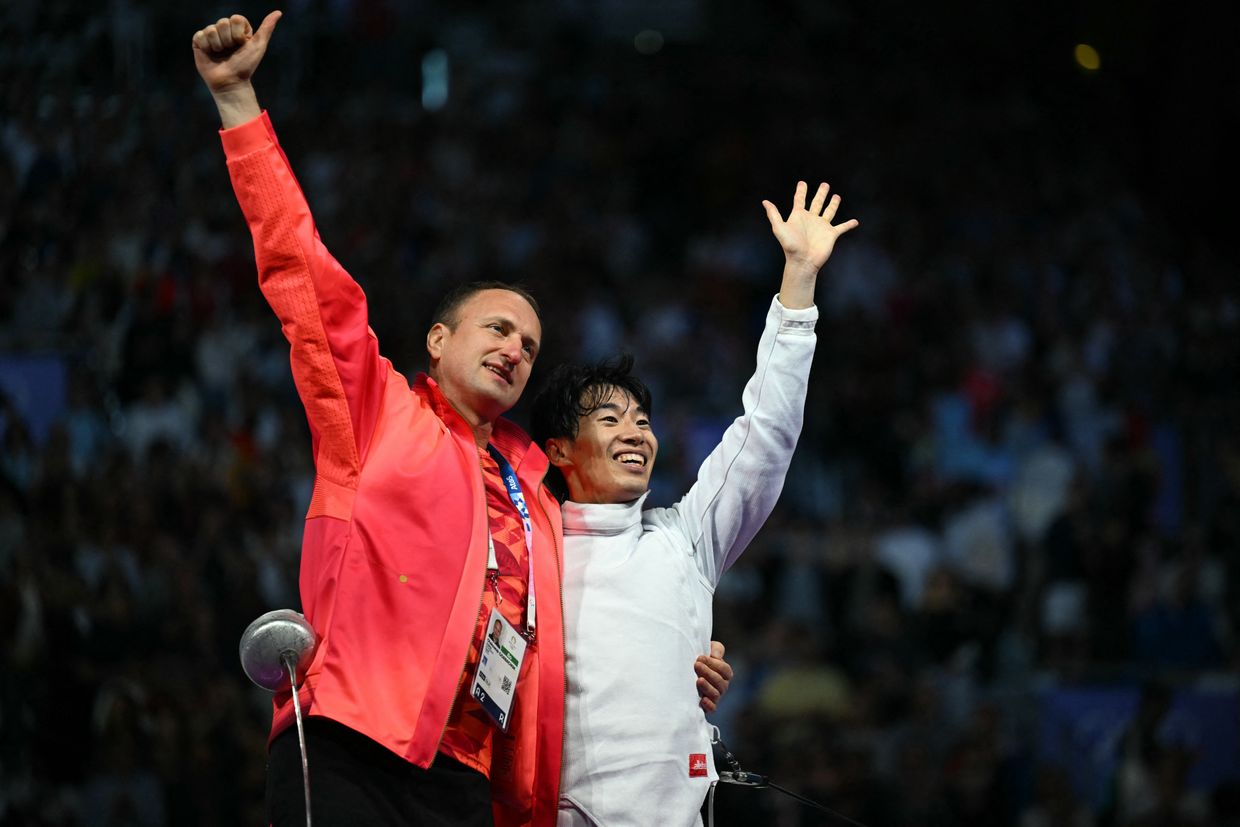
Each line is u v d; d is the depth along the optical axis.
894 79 22.22
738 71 21.88
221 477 11.32
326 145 16.48
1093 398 15.59
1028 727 11.34
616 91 20.69
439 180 17.03
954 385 15.83
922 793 10.70
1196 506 14.62
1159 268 18.20
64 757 9.37
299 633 4.16
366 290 14.63
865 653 11.95
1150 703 11.47
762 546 13.14
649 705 4.72
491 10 22.38
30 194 11.68
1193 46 20.80
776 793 10.14
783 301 4.98
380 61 18.58
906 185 19.48
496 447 4.92
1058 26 22.41
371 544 4.35
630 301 16.72
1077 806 11.01
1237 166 20.53
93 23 12.39
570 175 18.44
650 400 5.27
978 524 13.52
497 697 4.41
